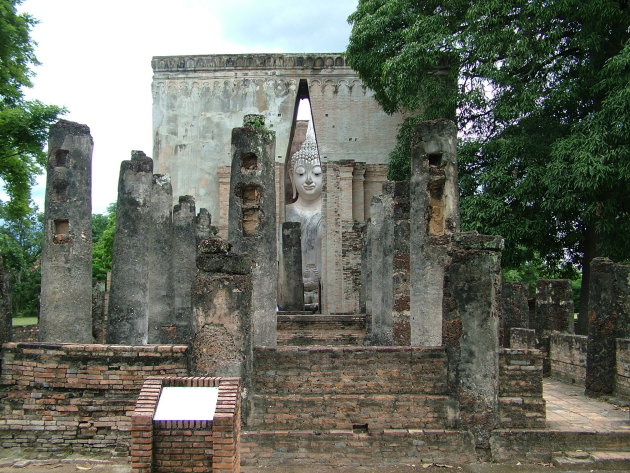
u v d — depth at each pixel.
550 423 10.63
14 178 25.38
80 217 13.03
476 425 9.94
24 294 54.25
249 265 10.21
